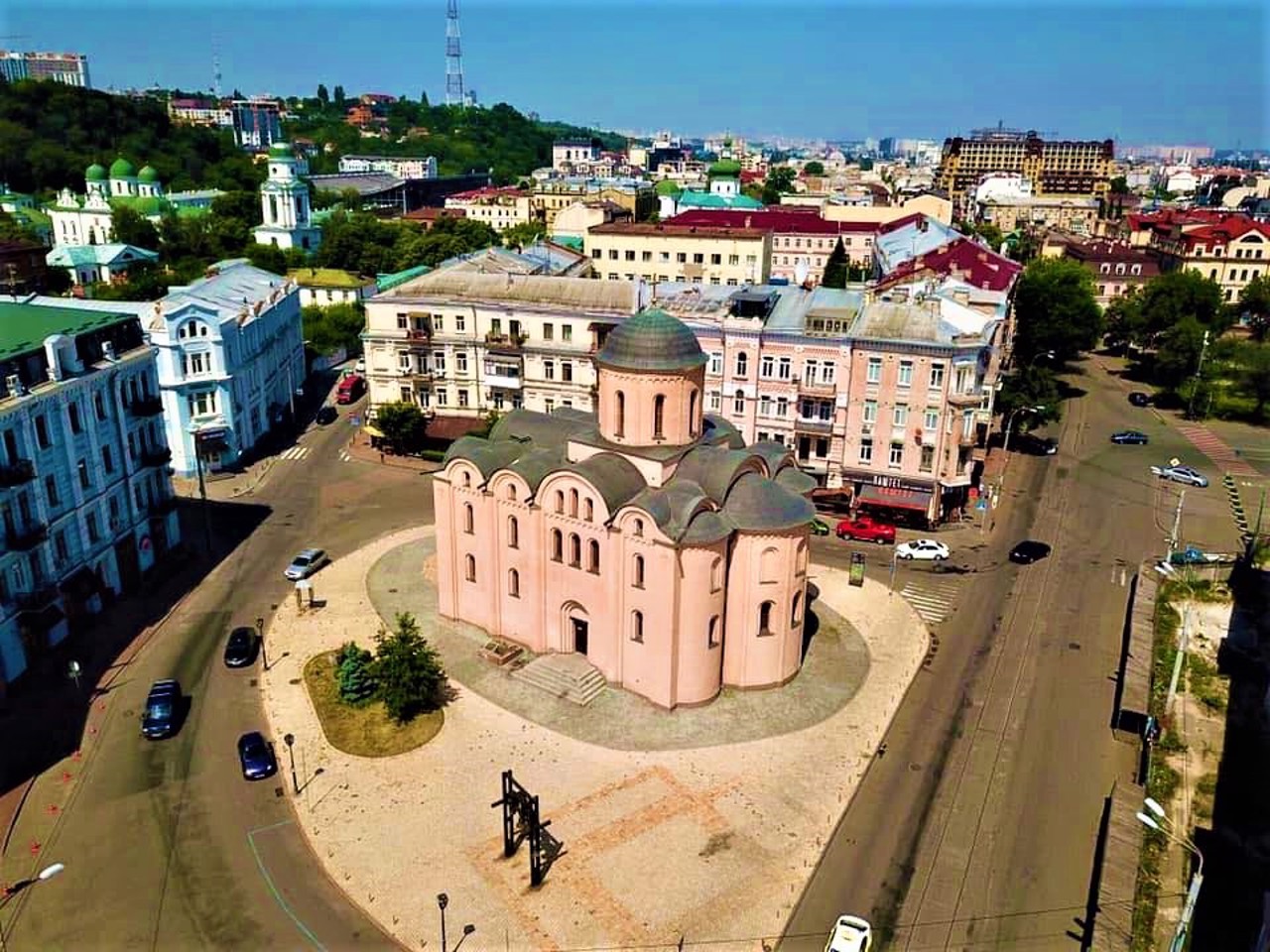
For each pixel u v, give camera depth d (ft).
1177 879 142.92
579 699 185.78
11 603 189.16
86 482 215.72
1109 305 515.09
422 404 338.13
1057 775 168.04
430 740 174.29
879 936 134.10
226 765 167.73
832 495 285.84
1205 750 174.40
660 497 180.34
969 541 269.44
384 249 601.21
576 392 314.55
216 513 283.79
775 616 188.14
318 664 198.59
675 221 586.04
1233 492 304.91
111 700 186.29
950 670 202.08
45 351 203.41
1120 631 219.41
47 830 150.82
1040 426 378.73
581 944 131.13
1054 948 132.67
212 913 135.64
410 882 141.18
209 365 310.86
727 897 139.74
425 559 251.60
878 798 162.09
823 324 276.41
